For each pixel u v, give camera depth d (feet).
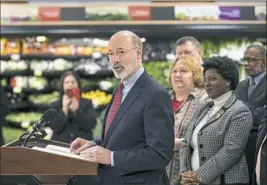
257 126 14.25
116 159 9.11
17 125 26.03
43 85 26.53
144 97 9.53
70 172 8.49
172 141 9.47
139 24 23.41
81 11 23.58
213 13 23.49
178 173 12.39
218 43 25.26
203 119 12.01
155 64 25.36
